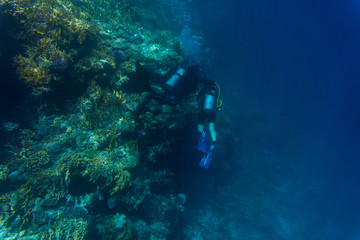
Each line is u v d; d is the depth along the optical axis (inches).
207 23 797.9
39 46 122.0
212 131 153.1
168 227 174.1
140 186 137.8
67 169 102.0
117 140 133.6
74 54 132.3
